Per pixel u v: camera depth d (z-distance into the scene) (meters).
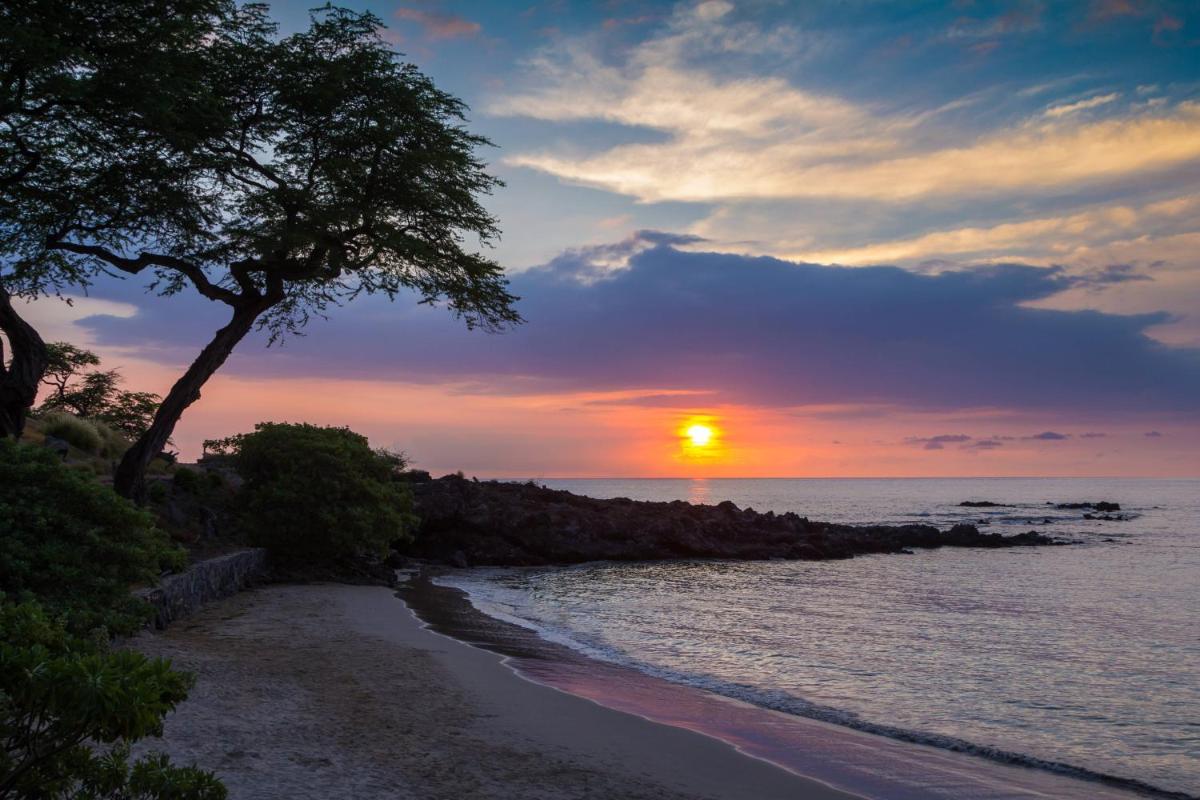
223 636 14.10
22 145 19.70
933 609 25.72
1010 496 196.75
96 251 21.83
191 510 25.47
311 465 26.16
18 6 17.84
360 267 24.45
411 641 14.99
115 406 47.31
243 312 23.12
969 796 8.21
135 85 19.11
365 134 23.44
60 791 3.90
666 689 12.76
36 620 3.99
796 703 12.48
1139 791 8.85
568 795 7.06
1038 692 14.13
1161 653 18.48
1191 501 158.25
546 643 16.83
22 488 11.14
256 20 22.88
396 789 6.79
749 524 50.69
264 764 7.09
